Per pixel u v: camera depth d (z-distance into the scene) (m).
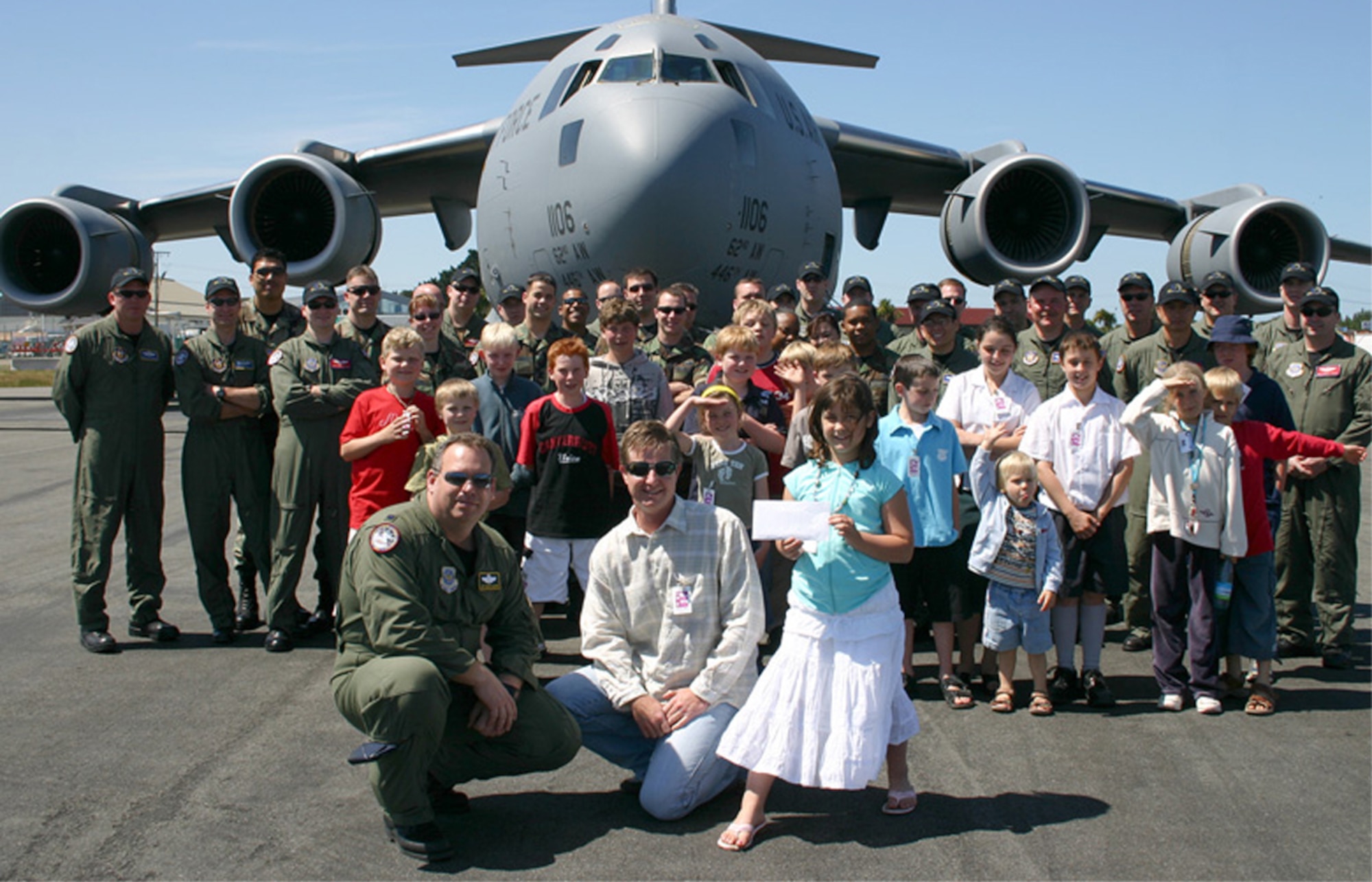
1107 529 4.69
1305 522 5.41
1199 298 6.96
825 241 9.41
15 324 103.38
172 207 13.30
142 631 5.52
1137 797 3.55
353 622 3.31
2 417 20.75
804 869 3.03
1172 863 3.04
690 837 3.26
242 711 4.35
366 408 5.06
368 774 3.68
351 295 5.77
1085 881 2.93
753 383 5.56
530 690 3.51
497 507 4.76
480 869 3.01
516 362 6.42
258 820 3.30
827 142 12.19
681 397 5.77
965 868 3.02
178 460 12.85
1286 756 3.95
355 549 3.30
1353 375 5.42
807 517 3.29
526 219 8.75
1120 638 5.96
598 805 3.53
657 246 7.96
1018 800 3.54
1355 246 13.93
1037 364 6.44
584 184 8.10
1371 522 9.17
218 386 5.45
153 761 3.79
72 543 5.26
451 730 3.39
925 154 12.89
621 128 8.04
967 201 10.48
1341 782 3.67
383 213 15.36
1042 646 4.48
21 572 6.91
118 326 5.32
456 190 14.33
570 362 4.98
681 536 3.62
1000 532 4.53
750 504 5.07
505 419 5.51
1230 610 4.59
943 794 3.60
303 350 5.50
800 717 3.30
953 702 4.62
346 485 5.49
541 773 3.77
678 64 8.63
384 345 5.08
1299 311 5.75
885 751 3.33
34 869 2.94
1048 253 10.60
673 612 3.57
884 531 3.45
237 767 3.74
